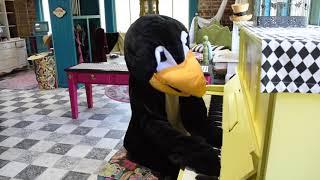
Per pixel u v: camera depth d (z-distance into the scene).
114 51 6.02
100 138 2.92
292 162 0.58
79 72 3.20
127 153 1.57
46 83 4.76
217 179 1.06
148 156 1.46
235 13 3.37
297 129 0.57
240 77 1.37
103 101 4.12
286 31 0.80
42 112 3.72
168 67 1.37
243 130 0.93
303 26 1.02
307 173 0.59
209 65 3.27
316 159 0.58
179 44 1.40
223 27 5.23
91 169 2.36
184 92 1.41
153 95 1.43
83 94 4.45
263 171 0.63
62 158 2.54
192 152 1.22
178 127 1.67
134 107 1.44
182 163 1.19
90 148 2.71
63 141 2.87
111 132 3.06
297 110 0.56
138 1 6.41
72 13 4.72
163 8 6.16
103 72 3.08
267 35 0.67
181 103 1.65
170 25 1.42
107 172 1.44
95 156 2.57
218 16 5.45
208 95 1.96
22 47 6.48
